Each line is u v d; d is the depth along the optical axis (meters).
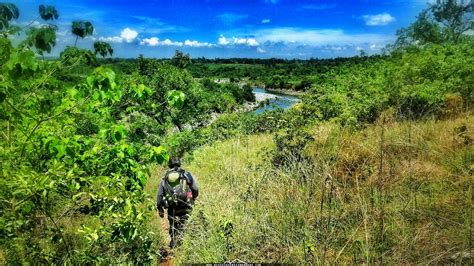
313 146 7.27
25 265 4.00
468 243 3.67
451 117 9.38
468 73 14.09
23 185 3.44
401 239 3.89
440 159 5.61
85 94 4.74
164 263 5.93
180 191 6.35
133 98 5.85
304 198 5.15
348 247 4.12
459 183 4.84
